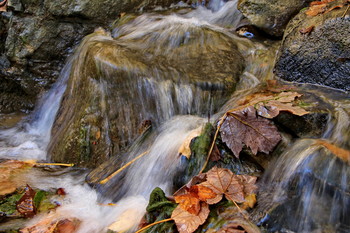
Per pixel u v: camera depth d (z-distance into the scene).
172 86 3.10
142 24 4.32
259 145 2.39
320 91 2.79
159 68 3.21
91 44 3.57
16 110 4.61
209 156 2.49
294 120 2.43
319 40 2.88
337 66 2.77
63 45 4.45
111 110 3.17
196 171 2.50
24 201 2.63
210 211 2.06
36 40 4.33
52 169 3.16
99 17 4.48
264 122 2.46
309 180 2.02
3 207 2.62
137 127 3.14
